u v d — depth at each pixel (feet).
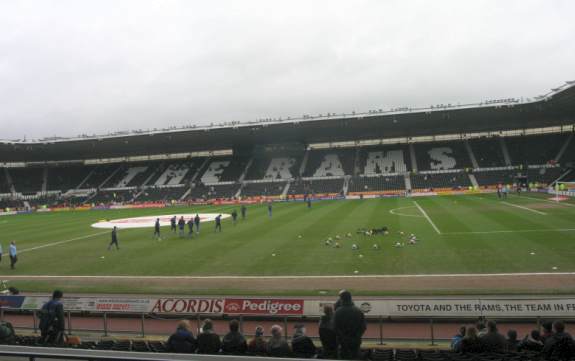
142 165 349.61
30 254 109.29
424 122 255.50
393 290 64.23
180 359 14.01
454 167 274.36
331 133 284.41
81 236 140.26
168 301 57.98
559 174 242.78
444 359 29.86
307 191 272.31
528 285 62.85
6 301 59.82
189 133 268.41
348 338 26.48
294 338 34.42
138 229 153.58
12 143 278.67
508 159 270.67
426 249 91.71
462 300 51.72
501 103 223.51
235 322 34.47
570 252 81.15
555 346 29.60
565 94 196.24
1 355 15.26
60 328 38.04
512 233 104.27
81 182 333.62
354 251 93.45
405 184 264.52
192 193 293.23
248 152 334.85
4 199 304.30
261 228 136.56
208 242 114.93
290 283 70.95
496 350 32.19
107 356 14.40
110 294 69.62
